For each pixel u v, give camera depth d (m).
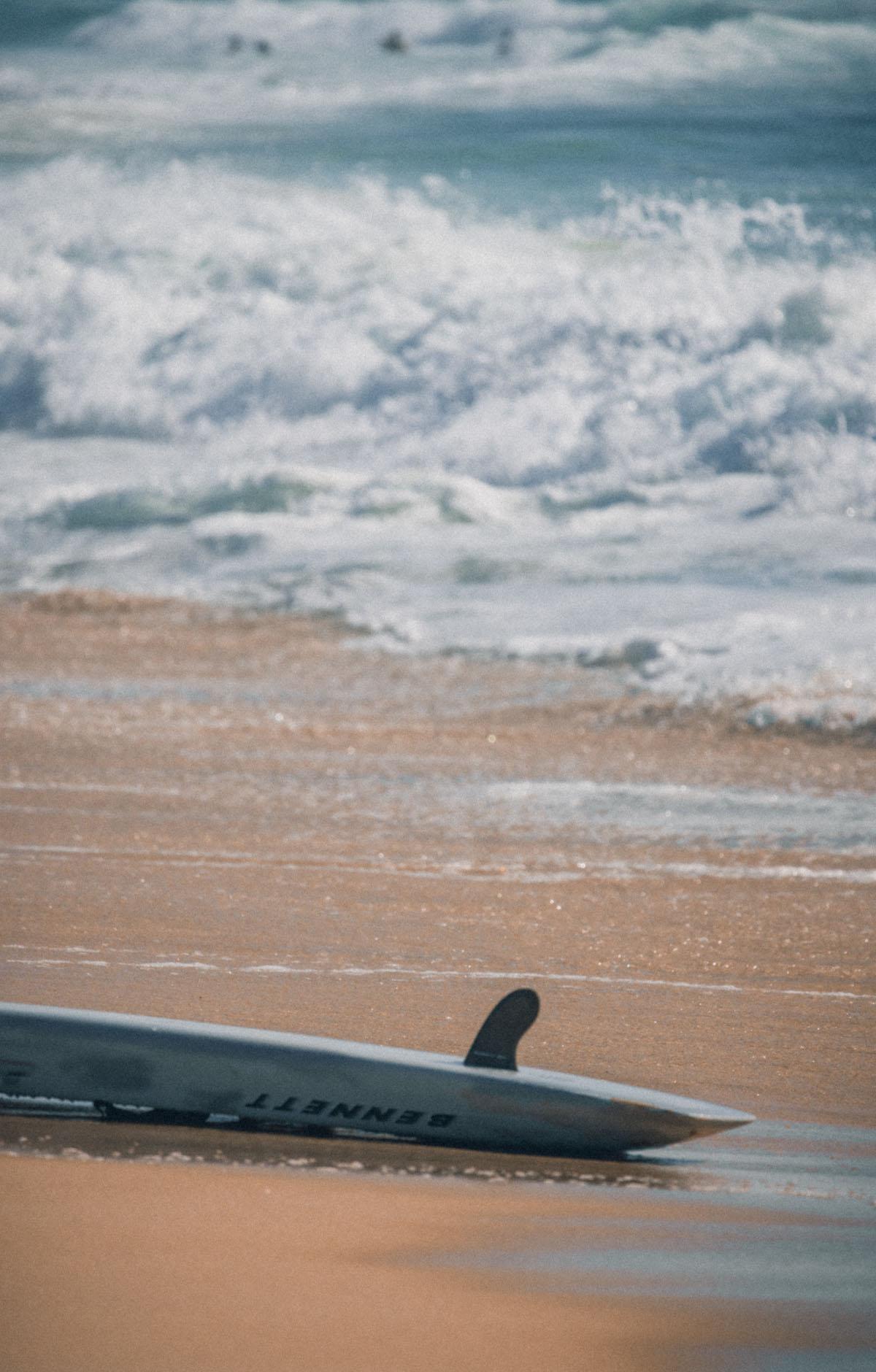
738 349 79.75
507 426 80.12
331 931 24.16
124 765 38.84
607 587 60.00
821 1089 17.45
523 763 40.66
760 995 21.47
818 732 43.78
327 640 56.84
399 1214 12.80
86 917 24.25
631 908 26.58
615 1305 11.19
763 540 64.75
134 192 121.62
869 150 121.25
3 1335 10.21
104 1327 10.39
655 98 144.25
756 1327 10.91
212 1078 15.04
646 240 101.75
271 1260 11.62
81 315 99.81
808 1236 12.81
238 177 124.00
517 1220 12.84
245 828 32.25
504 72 162.88
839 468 70.88
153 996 19.81
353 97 157.00
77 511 76.81
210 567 67.69
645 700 47.53
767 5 175.62
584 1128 14.78
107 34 198.38
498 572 63.62
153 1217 12.38
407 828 32.84
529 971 22.31
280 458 83.94
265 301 97.69
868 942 24.58
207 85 169.75
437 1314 10.84
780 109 137.38
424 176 121.56
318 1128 15.19
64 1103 15.53
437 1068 15.11
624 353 82.38
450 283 95.19
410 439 82.62
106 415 92.44
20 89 168.25
